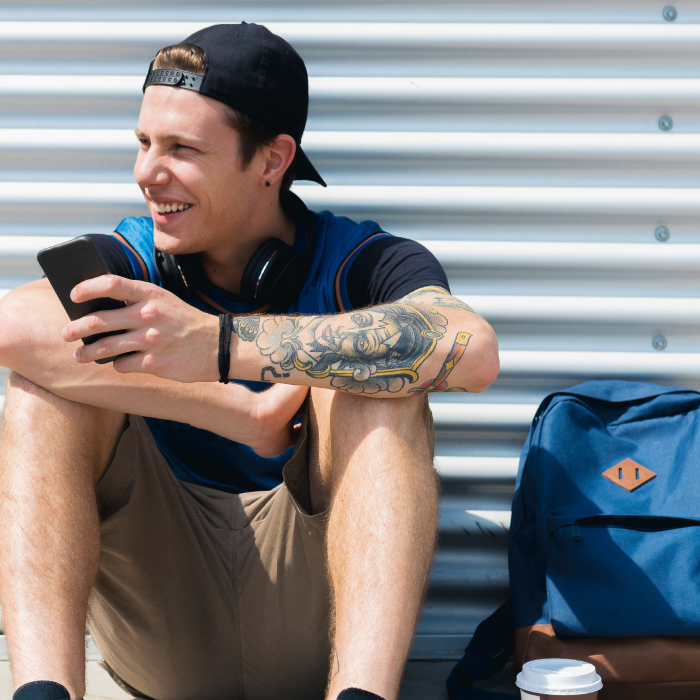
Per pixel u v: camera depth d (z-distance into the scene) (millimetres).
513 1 2305
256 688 1727
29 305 1420
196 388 1479
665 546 1819
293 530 1551
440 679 2113
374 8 2309
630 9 2312
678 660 1770
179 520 1573
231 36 1650
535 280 2365
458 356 1413
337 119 2336
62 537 1325
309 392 1579
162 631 1615
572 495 1941
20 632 1246
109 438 1472
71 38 2293
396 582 1254
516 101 2324
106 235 1771
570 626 1775
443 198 2346
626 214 2344
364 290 1724
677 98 2318
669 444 2021
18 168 2324
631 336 2371
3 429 1403
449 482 2375
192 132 1584
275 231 1787
